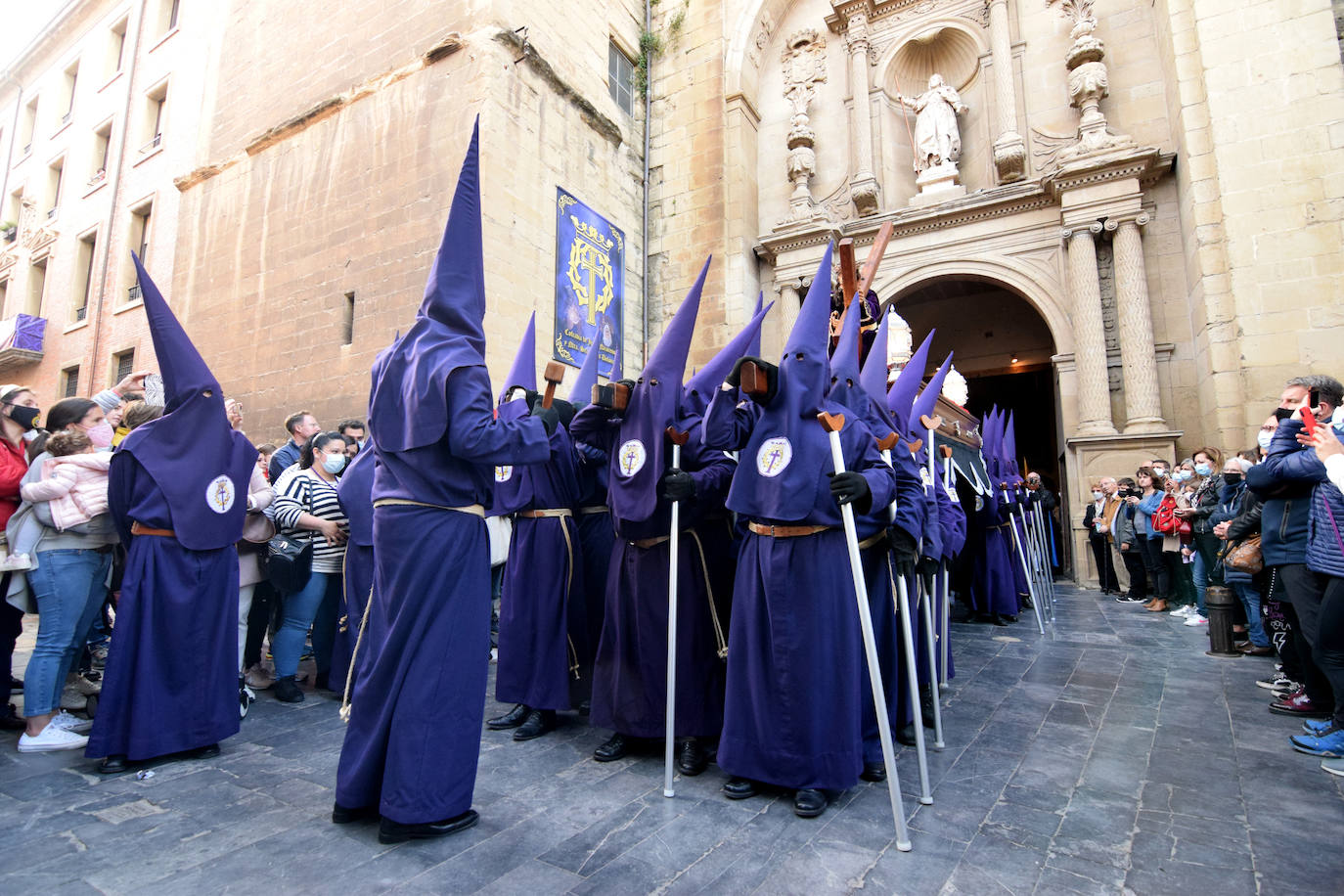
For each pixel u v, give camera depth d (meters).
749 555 2.81
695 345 12.85
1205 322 8.67
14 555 3.22
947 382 7.27
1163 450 9.23
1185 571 7.38
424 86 10.31
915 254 11.66
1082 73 10.54
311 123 11.59
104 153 17.70
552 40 11.27
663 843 2.29
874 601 3.23
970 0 12.27
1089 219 10.18
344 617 4.25
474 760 2.40
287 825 2.40
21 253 18.95
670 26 14.10
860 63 12.84
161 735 2.98
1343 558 3.04
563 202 11.13
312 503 4.23
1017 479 7.81
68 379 16.66
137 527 3.09
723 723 3.07
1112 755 3.16
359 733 2.39
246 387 11.58
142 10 16.98
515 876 2.06
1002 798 2.69
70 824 2.41
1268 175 8.27
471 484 2.48
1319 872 2.12
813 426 2.75
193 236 13.21
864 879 2.07
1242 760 3.08
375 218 10.42
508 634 3.66
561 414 3.81
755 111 13.80
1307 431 2.87
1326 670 3.17
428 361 2.39
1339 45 8.22
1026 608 7.73
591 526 4.03
